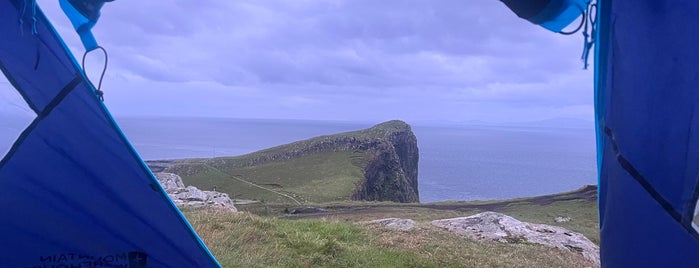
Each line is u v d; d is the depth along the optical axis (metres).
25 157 3.14
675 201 2.09
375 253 8.75
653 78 2.20
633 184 2.27
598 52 2.55
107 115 3.27
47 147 3.18
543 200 42.81
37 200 3.18
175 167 84.56
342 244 9.03
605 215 2.52
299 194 63.50
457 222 13.57
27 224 3.16
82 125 3.24
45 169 3.18
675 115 2.11
